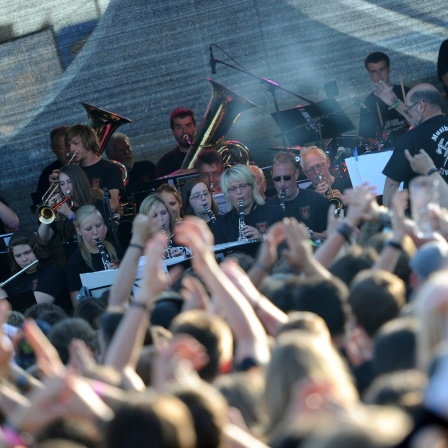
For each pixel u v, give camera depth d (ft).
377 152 85.51
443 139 76.18
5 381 35.29
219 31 127.24
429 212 45.70
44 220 95.14
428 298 25.67
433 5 125.90
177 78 127.95
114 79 128.06
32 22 127.54
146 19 127.24
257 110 127.24
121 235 93.35
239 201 86.17
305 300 40.32
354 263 46.85
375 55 114.42
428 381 20.24
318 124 110.32
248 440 26.30
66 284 86.33
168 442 23.34
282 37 127.03
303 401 24.18
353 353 37.63
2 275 93.61
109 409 27.76
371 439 18.71
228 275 39.24
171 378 30.37
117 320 42.75
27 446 28.78
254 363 34.40
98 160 104.58
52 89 128.36
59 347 47.47
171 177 104.63
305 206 89.71
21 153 128.36
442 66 112.47
